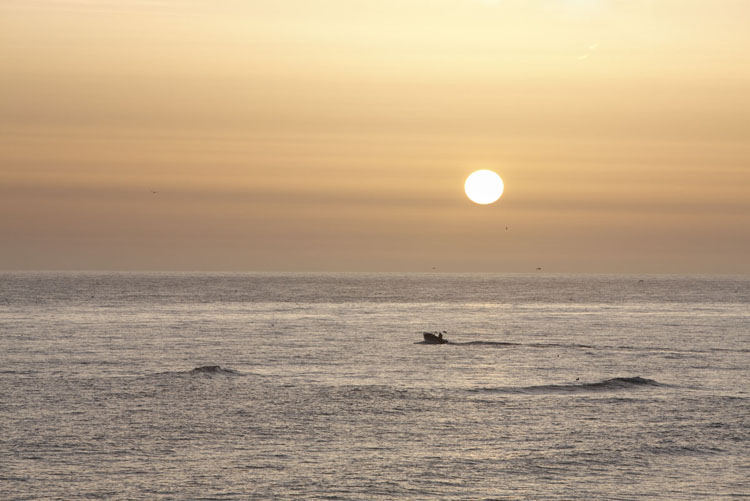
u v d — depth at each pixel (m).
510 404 162.38
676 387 183.88
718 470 119.06
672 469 119.19
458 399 166.88
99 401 161.38
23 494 107.19
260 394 170.12
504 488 110.62
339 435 136.75
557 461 122.50
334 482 112.50
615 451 127.69
